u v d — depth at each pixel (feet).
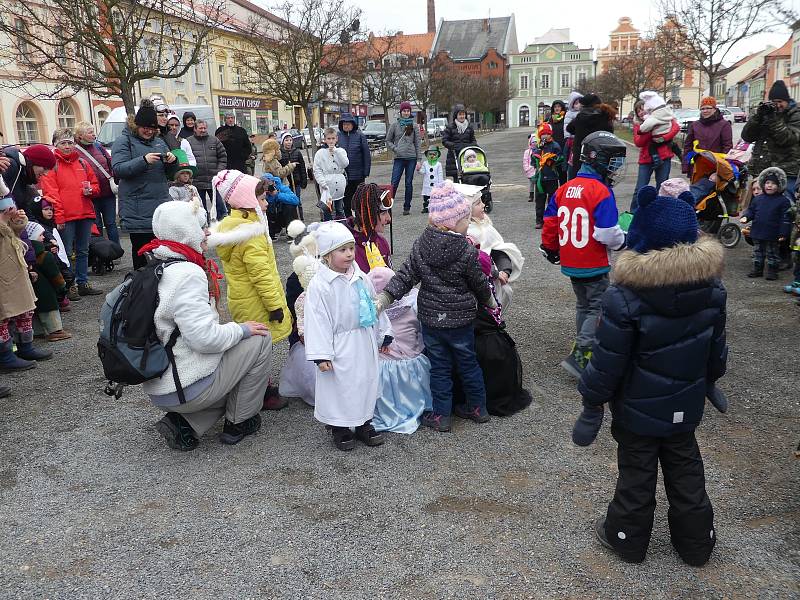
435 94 155.94
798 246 20.67
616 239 14.06
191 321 11.64
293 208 35.86
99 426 14.37
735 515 10.24
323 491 11.42
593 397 8.87
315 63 80.12
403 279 13.08
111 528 10.57
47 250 19.88
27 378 17.24
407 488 11.41
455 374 14.03
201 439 13.64
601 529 9.67
